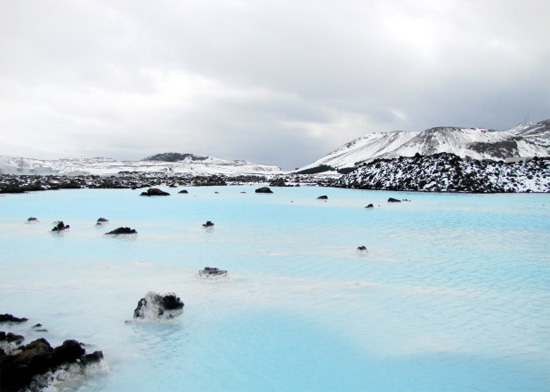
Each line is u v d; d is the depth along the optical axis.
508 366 10.32
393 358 10.73
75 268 19.03
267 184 115.69
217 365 10.38
